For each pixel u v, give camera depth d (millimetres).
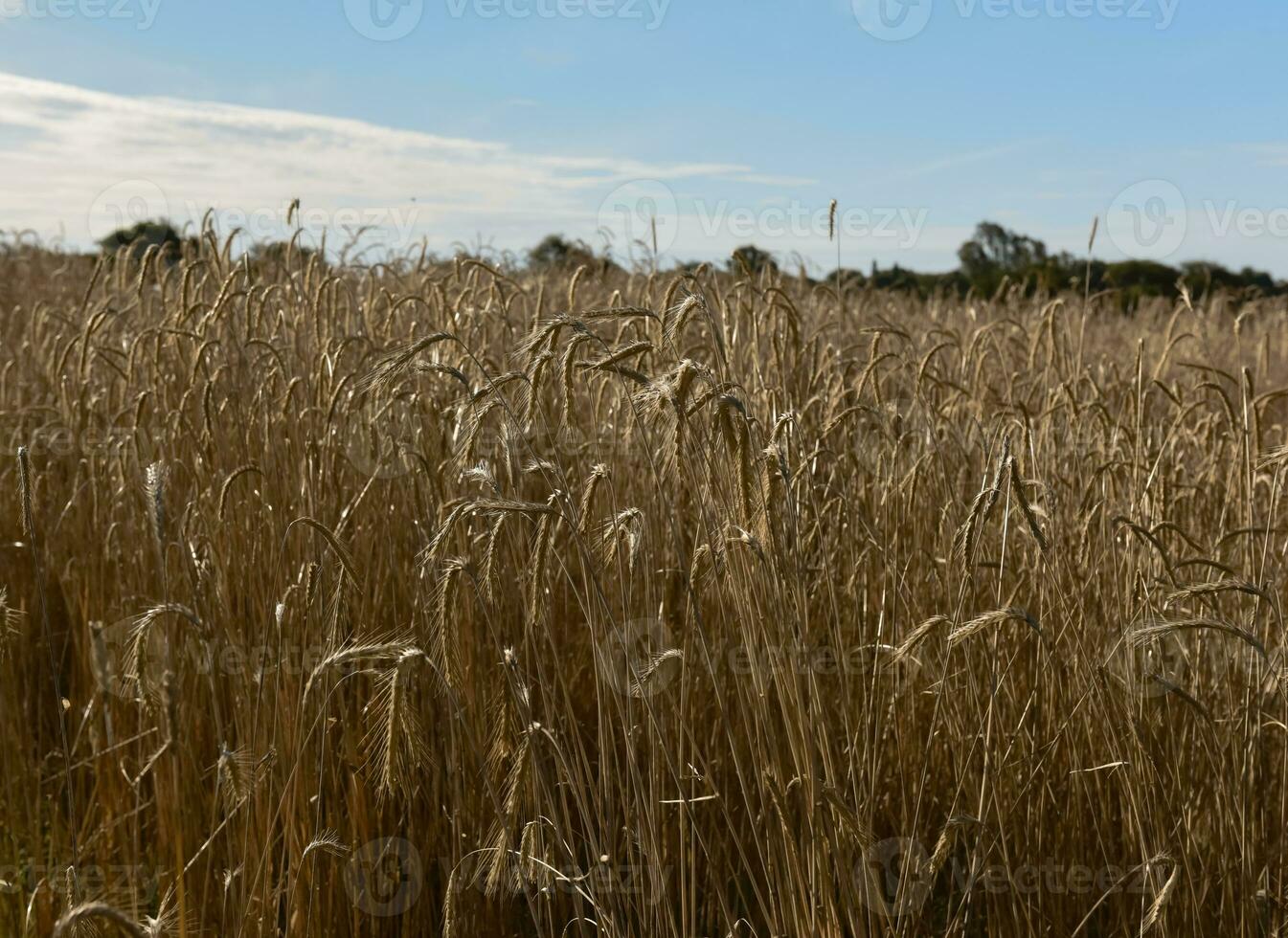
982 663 4172
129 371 5953
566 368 3482
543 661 4449
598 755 4730
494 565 3469
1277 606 3531
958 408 6078
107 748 4520
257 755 3855
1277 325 13961
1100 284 15164
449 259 8977
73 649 5625
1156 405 7359
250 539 4750
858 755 3826
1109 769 4055
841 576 4836
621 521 3529
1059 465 5035
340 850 3562
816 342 5922
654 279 6305
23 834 4512
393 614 4781
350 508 4398
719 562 3486
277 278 6918
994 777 3584
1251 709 3812
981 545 4531
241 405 5445
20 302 10766
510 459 4086
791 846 3244
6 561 5980
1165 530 4695
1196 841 3826
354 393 4969
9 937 3850
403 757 3730
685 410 3209
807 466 4012
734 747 3248
